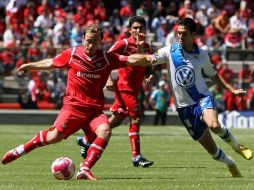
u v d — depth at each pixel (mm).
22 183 30984
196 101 34094
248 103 91688
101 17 112062
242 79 93438
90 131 33219
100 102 33094
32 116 90438
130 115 42156
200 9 114938
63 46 95062
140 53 36906
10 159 33438
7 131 74812
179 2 121062
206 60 34281
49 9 108250
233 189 29109
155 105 90625
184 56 34125
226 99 90938
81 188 28906
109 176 35031
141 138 67000
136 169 39094
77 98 32844
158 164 42312
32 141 33156
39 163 41750
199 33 107875
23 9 108250
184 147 56719
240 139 67812
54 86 91375
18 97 91312
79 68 32750
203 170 38562
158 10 113938
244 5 115812
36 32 102188
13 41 101125
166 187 29547
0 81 91250
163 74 91875
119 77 43031
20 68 33031
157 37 108062
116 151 51844
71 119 32812
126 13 111938
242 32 110312
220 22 109375
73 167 32594
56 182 31281
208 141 34219
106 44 98625
